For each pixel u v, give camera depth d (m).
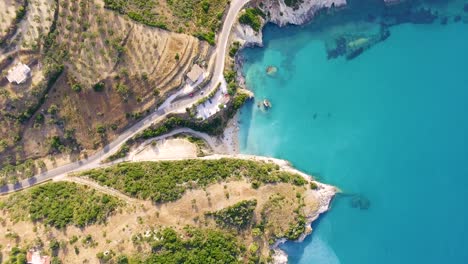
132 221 95.88
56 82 98.25
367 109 111.94
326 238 109.62
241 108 111.19
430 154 111.56
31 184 102.94
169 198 98.06
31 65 95.75
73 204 97.25
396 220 110.19
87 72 98.06
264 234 103.88
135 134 105.81
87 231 94.19
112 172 102.75
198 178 101.44
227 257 97.56
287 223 105.06
